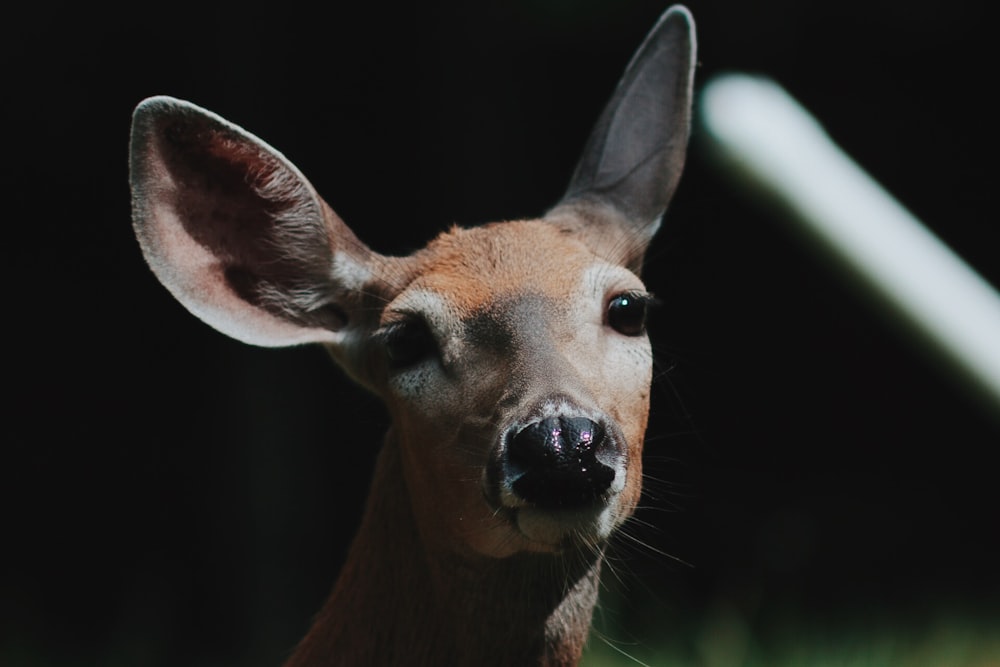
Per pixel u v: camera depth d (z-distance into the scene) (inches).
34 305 617.0
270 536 552.7
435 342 220.7
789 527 585.3
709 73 545.6
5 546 607.5
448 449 215.9
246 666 529.3
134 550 608.7
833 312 615.2
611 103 264.7
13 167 583.5
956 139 586.2
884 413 619.2
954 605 481.1
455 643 226.8
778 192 148.0
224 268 242.7
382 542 236.4
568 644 228.4
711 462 603.5
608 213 255.0
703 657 390.0
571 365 207.9
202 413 611.8
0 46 537.3
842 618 473.7
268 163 239.0
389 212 581.9
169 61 558.3
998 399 153.4
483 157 574.9
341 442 572.4
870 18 549.3
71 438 620.1
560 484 190.7
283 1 554.9
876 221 149.7
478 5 553.0
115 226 607.8
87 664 487.2
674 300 611.5
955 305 151.6
